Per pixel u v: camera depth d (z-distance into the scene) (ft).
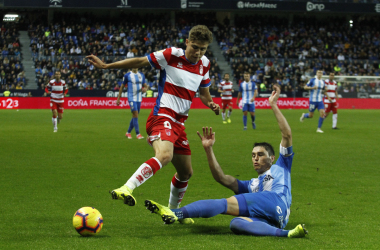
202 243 13.79
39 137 46.01
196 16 149.89
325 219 17.28
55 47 126.00
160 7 134.21
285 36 145.79
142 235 14.82
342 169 29.07
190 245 13.56
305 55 135.85
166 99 16.29
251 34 143.95
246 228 14.55
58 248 13.15
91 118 75.92
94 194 21.24
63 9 143.23
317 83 54.85
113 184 23.66
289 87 123.85
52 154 34.42
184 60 16.46
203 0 135.95
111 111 98.94
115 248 13.19
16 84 114.01
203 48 16.15
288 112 100.68
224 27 146.41
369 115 91.25
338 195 21.62
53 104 51.98
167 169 28.71
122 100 112.47
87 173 26.78
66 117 78.07
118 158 32.86
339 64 134.00
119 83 116.37
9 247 13.21
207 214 14.53
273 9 139.03
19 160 31.40
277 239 14.17
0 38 127.24
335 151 37.65
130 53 126.41
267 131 55.26
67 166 29.19
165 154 15.12
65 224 16.07
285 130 15.75
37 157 32.86
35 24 137.69
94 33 135.33
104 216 17.43
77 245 13.47
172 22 149.28
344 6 142.41
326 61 134.41
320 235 14.93
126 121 69.82
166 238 14.40
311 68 131.34
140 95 46.16
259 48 139.33
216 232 15.34
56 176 25.70
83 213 14.46
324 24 155.02
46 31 132.57
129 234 14.90
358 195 21.63
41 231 15.10
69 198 20.35
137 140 44.62
